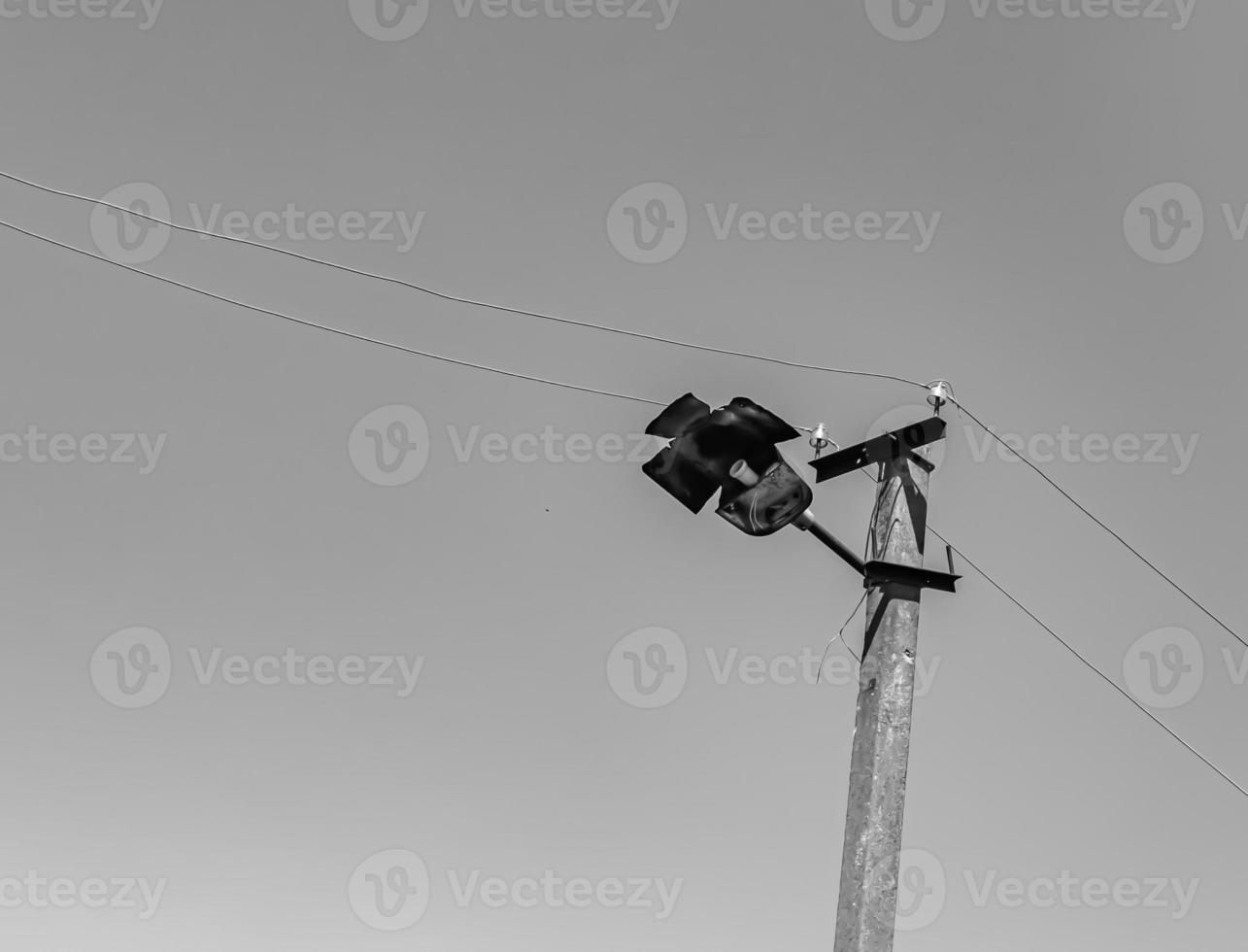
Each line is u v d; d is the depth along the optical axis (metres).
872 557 8.15
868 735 7.80
